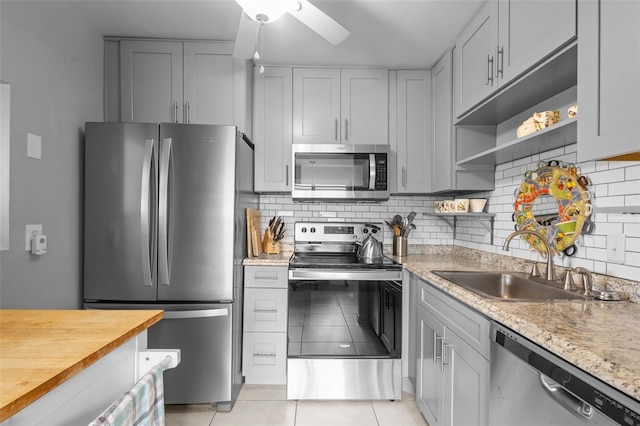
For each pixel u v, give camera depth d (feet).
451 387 5.02
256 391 7.60
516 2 4.94
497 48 5.46
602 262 4.59
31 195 5.46
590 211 4.81
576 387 2.61
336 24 4.96
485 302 3.96
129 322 3.01
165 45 7.79
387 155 8.36
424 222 9.59
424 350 6.25
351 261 7.98
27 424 1.94
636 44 2.94
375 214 9.54
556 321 3.25
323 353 7.20
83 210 6.79
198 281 6.63
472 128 7.53
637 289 3.99
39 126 5.65
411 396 7.43
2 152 4.93
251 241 8.05
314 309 7.24
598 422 2.45
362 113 8.63
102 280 6.56
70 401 2.27
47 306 5.81
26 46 5.38
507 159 6.77
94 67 7.32
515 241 6.61
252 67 8.55
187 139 6.61
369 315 7.25
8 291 5.03
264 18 4.74
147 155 6.45
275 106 8.57
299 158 8.30
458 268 6.64
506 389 3.60
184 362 6.70
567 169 5.25
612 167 4.47
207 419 6.53
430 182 8.72
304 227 9.19
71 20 6.53
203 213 6.63
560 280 5.12
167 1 6.37
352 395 7.17
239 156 7.06
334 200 9.37
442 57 8.09
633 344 2.66
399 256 8.89
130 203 6.56
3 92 4.94
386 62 8.45
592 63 3.43
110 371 2.71
